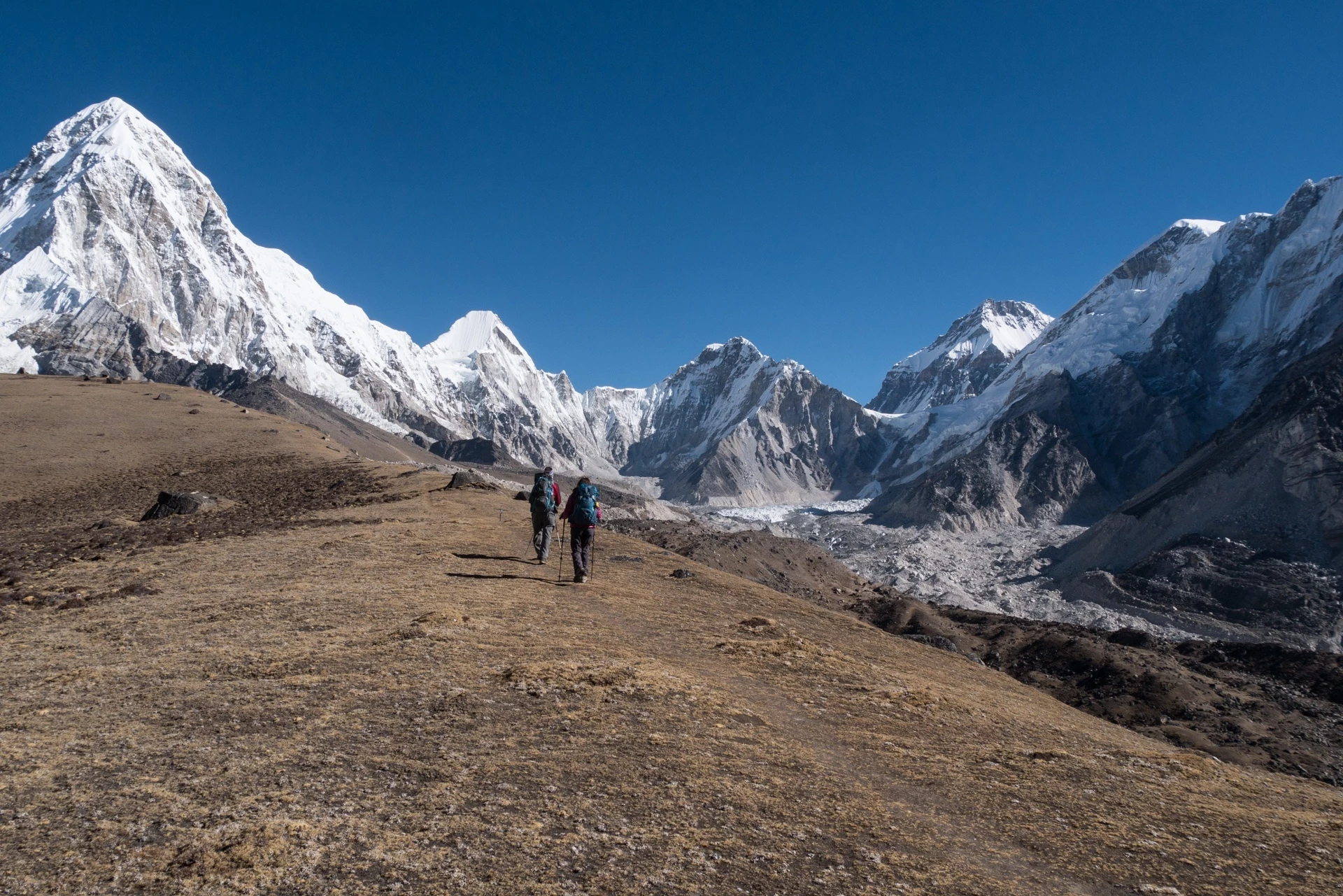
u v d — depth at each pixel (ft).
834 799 26.71
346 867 19.51
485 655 41.29
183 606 55.11
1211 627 375.25
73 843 20.39
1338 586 384.88
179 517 126.93
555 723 31.68
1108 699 140.56
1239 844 26.53
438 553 79.71
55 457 228.43
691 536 190.29
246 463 221.05
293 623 48.34
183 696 33.88
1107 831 26.45
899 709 40.32
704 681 40.06
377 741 28.73
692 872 20.48
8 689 35.32
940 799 28.14
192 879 18.61
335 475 190.49
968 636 167.94
